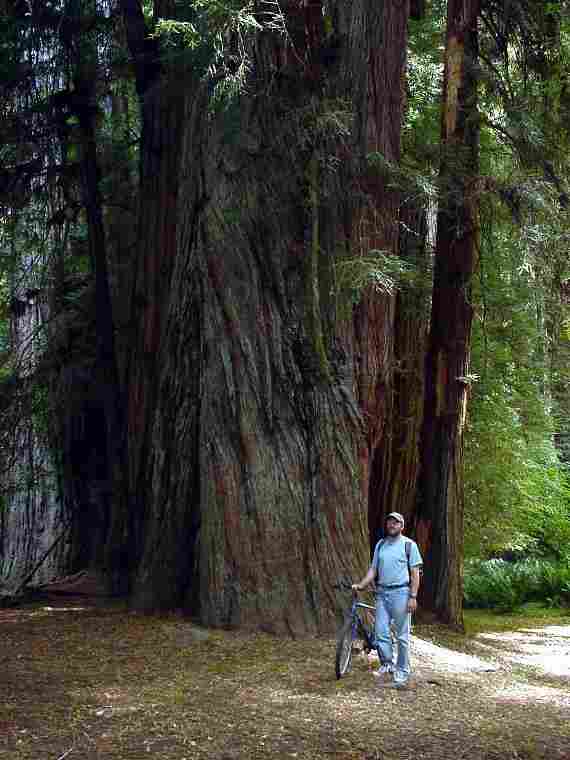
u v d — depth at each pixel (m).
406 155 14.59
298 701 8.48
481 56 15.34
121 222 17.72
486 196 13.51
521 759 7.09
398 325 14.94
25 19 14.62
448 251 14.74
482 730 7.82
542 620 18.25
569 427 22.81
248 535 11.62
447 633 13.77
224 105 11.92
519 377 17.94
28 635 11.39
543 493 20.56
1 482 18.69
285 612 11.34
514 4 14.47
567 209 13.79
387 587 9.44
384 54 12.87
